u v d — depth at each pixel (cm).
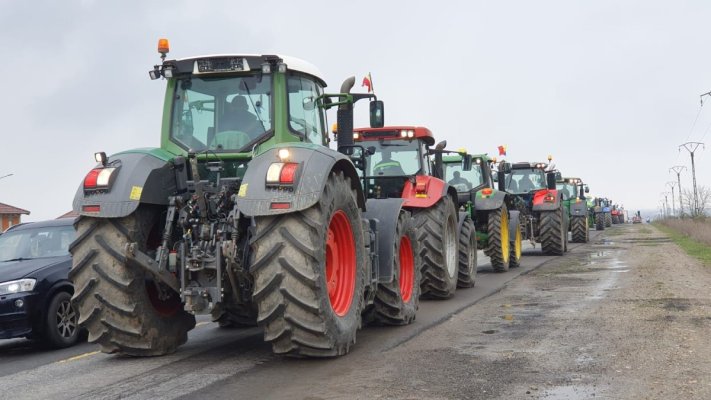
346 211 596
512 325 725
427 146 1165
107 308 574
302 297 524
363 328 729
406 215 785
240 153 614
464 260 1127
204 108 633
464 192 1485
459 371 513
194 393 473
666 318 732
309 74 659
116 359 614
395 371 518
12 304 728
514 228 1509
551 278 1239
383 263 714
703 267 1362
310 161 538
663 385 461
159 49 633
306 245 523
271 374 522
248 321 770
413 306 775
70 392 496
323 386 480
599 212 4072
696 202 4903
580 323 719
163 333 607
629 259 1630
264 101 626
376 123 719
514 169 2114
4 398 495
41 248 850
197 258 558
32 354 731
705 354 553
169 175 600
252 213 522
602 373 496
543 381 478
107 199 565
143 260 566
